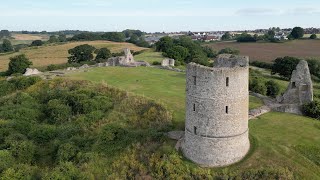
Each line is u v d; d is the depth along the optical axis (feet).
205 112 115.34
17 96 210.38
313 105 166.71
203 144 117.70
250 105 180.34
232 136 116.47
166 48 436.35
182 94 194.70
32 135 161.99
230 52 464.65
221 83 112.27
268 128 148.05
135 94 188.55
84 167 132.67
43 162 146.10
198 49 432.66
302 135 140.05
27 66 323.57
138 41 650.02
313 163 120.06
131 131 148.15
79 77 240.32
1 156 137.39
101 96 190.60
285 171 112.06
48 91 211.41
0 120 171.53
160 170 120.47
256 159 119.44
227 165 117.50
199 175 114.01
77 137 152.97
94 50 449.89
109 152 139.74
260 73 348.18
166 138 138.92
